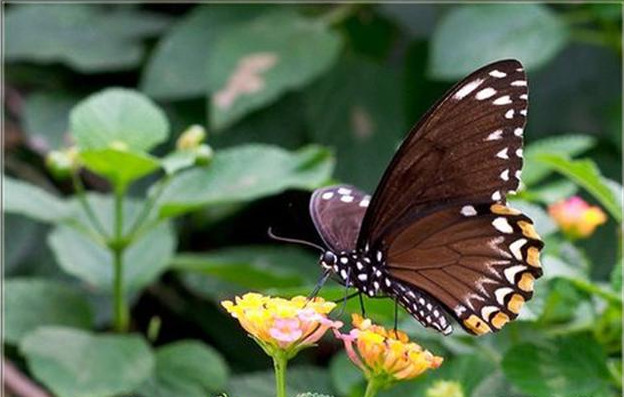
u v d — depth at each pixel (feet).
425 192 2.82
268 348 2.70
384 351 2.71
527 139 3.64
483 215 2.80
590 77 3.67
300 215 3.62
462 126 2.80
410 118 3.63
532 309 2.96
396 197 2.82
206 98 3.61
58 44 3.64
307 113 3.58
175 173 3.26
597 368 2.94
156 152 3.58
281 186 3.20
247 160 3.25
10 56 3.63
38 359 3.18
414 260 2.83
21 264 3.55
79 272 3.31
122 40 3.67
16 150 3.67
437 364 2.72
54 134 3.57
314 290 2.84
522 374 2.93
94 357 3.19
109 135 3.21
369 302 2.95
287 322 2.69
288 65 3.50
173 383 3.24
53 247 3.33
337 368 3.19
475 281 2.81
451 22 3.49
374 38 3.69
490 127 2.79
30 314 3.29
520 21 3.48
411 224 2.82
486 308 2.81
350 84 3.60
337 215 2.86
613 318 2.99
